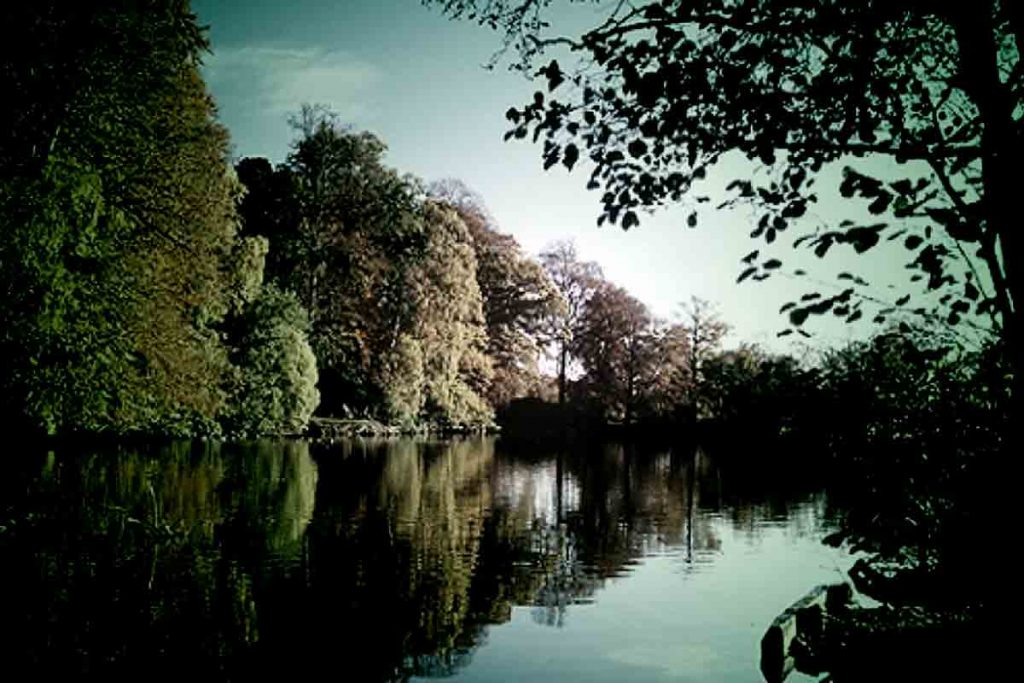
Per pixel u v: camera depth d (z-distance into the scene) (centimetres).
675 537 1773
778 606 1171
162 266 1789
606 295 6850
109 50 1405
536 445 5075
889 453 367
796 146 353
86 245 1242
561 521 1980
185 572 1230
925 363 356
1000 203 295
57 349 1272
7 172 1070
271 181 5212
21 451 1752
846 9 328
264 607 1079
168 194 1830
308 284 5019
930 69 376
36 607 986
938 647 462
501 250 7112
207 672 823
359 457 3572
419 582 1284
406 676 850
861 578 404
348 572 1323
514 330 6931
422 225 5569
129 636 913
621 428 6316
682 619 1095
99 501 1725
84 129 1455
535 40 459
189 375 1900
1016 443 319
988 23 307
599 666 894
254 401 3741
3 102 1159
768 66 368
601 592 1251
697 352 5903
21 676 774
